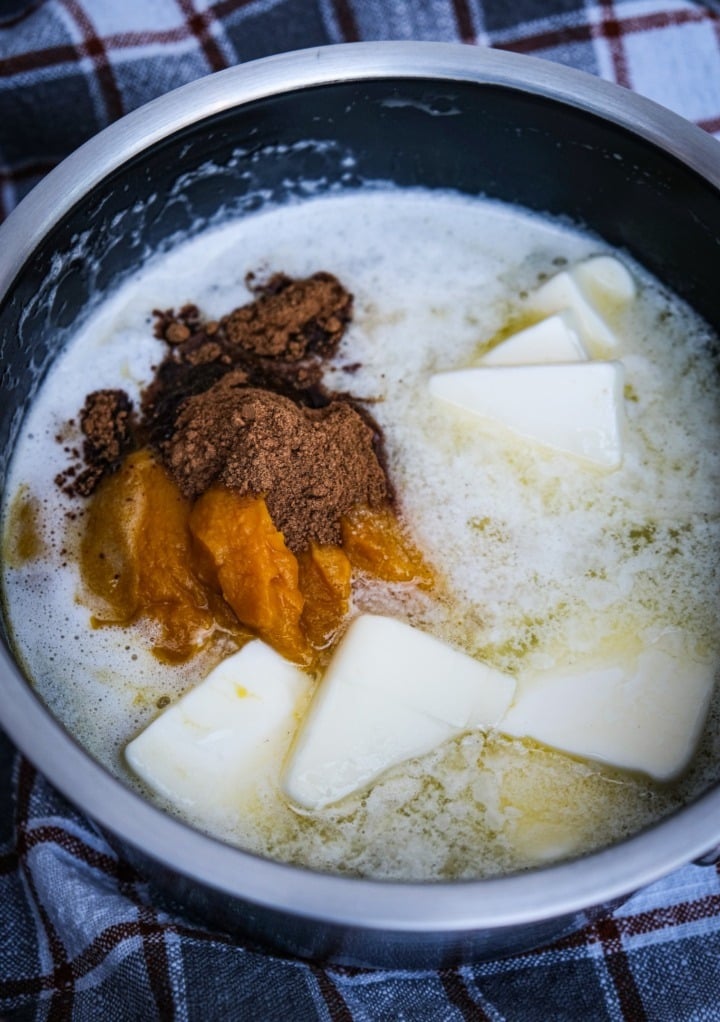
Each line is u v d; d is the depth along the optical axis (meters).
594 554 0.41
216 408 0.40
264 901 0.32
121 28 0.49
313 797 0.37
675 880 0.41
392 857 0.37
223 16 0.49
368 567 0.40
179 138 0.41
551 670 0.39
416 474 0.42
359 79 0.42
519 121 0.43
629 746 0.38
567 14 0.50
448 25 0.51
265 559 0.38
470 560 0.41
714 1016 0.39
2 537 0.41
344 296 0.45
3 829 0.42
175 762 0.37
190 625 0.39
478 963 0.40
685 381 0.44
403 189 0.47
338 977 0.40
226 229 0.47
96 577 0.40
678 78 0.51
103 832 0.36
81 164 0.40
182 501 0.40
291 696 0.38
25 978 0.39
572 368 0.42
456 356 0.44
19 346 0.41
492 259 0.46
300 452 0.39
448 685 0.38
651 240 0.45
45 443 0.43
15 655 0.38
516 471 0.42
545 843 0.37
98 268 0.44
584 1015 0.39
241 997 0.38
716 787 0.34
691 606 0.40
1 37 0.48
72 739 0.33
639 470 0.42
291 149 0.45
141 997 0.38
